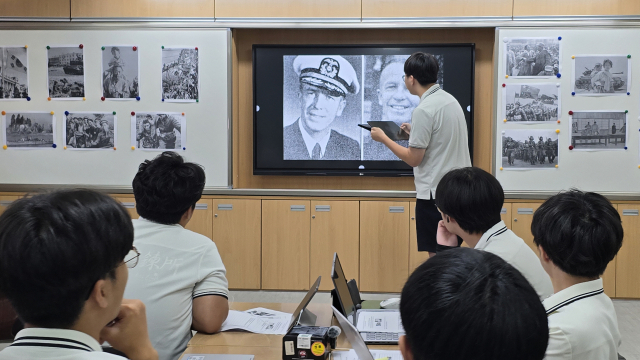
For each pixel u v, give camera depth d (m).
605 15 3.97
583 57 4.00
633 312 3.76
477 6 4.04
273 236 4.19
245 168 4.45
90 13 4.18
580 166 4.06
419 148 3.01
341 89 4.26
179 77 4.20
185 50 4.18
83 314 0.77
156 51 4.18
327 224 4.15
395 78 4.22
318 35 4.30
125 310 1.09
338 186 4.41
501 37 4.04
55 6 4.19
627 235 4.02
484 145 4.29
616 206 4.02
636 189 4.04
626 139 4.02
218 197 4.20
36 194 0.79
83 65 4.21
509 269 0.59
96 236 0.75
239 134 4.42
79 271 0.73
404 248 4.11
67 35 4.20
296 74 4.27
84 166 4.29
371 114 4.26
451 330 0.54
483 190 1.70
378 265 4.14
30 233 0.71
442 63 4.16
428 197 3.07
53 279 0.72
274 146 4.33
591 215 1.17
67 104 4.25
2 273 0.72
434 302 0.56
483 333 0.53
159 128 4.23
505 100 4.08
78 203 0.76
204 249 1.66
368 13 4.10
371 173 4.28
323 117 4.29
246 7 4.14
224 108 4.20
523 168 4.10
